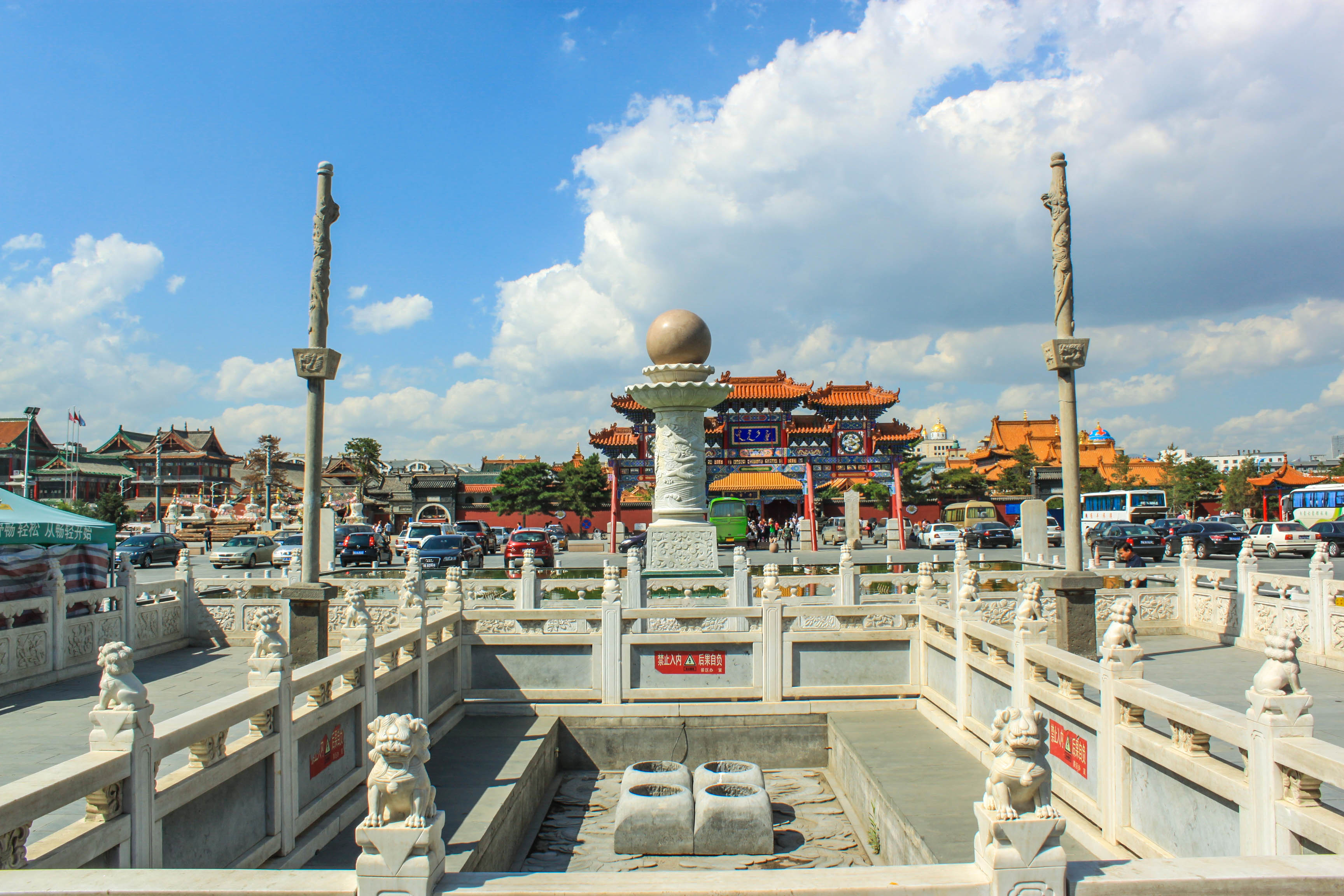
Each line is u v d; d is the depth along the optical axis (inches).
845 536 2276.1
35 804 150.7
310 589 442.6
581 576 1042.1
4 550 562.6
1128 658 240.7
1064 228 491.5
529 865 310.2
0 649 487.5
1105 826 243.1
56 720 427.5
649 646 422.6
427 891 141.3
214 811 212.7
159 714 444.8
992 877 141.9
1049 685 289.9
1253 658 570.6
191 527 2588.6
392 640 333.4
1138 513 2470.5
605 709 417.7
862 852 317.4
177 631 680.4
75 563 625.9
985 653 367.9
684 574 822.5
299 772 258.8
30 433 2775.6
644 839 318.0
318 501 456.8
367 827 143.8
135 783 180.2
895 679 425.7
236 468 4640.8
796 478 1825.8
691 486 850.8
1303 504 1998.0
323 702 277.0
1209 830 200.5
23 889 140.5
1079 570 480.7
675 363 846.5
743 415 1760.6
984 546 1935.3
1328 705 427.2
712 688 420.5
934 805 285.1
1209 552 1622.8
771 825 318.0
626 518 2886.3
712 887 142.8
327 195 466.0
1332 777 159.9
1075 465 485.1
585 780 401.7
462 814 286.8
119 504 2920.8
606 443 1771.7
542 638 424.5
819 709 415.8
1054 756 284.2
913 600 698.2
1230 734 191.2
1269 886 141.3
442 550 1299.2
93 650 571.5
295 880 145.9
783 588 842.8
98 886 141.9
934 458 6491.1
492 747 369.7
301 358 455.8
